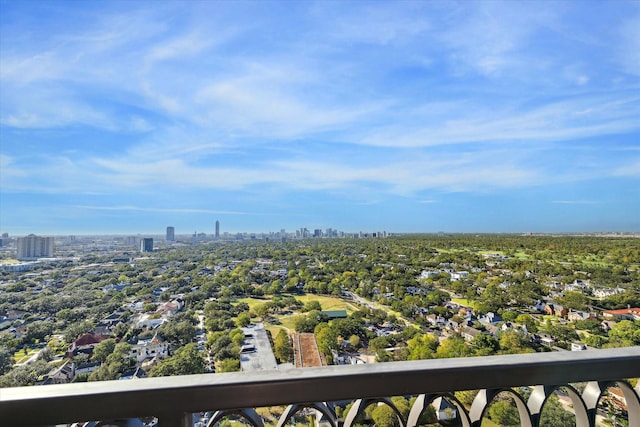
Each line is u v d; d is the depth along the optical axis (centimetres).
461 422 76
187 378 67
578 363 78
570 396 81
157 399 63
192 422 65
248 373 68
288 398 66
